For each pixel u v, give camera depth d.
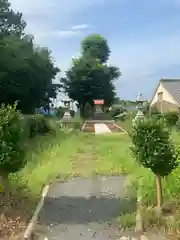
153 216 8.12
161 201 8.59
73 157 17.73
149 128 8.62
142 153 8.59
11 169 9.27
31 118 24.91
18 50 45.03
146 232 7.57
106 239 7.40
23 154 9.50
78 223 8.34
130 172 13.35
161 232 7.49
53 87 65.56
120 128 40.31
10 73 43.72
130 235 7.54
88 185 11.81
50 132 27.95
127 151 17.69
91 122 58.88
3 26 47.59
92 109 80.12
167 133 8.64
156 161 8.45
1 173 9.33
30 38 53.88
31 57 50.56
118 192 10.79
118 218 8.54
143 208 8.65
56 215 8.88
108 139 27.02
